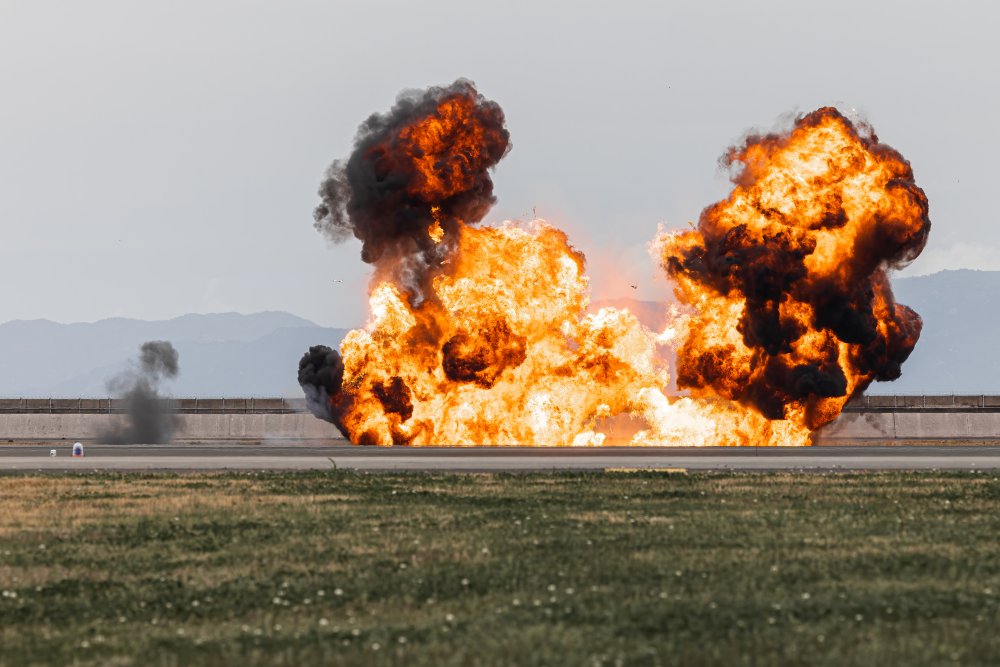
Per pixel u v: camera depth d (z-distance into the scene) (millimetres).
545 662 23641
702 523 45219
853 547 38750
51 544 40906
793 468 73625
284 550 39188
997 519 46281
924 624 26688
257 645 25531
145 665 23906
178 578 34250
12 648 25625
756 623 27031
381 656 24219
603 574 33781
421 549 38969
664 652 24312
